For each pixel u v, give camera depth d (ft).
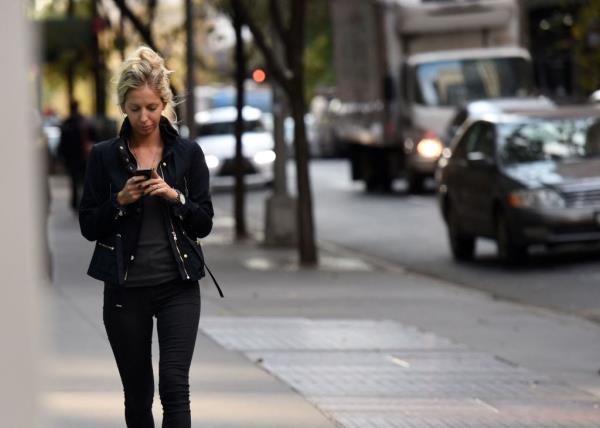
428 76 246.88
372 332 94.12
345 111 289.33
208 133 301.02
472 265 147.23
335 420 61.82
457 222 152.46
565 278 131.54
